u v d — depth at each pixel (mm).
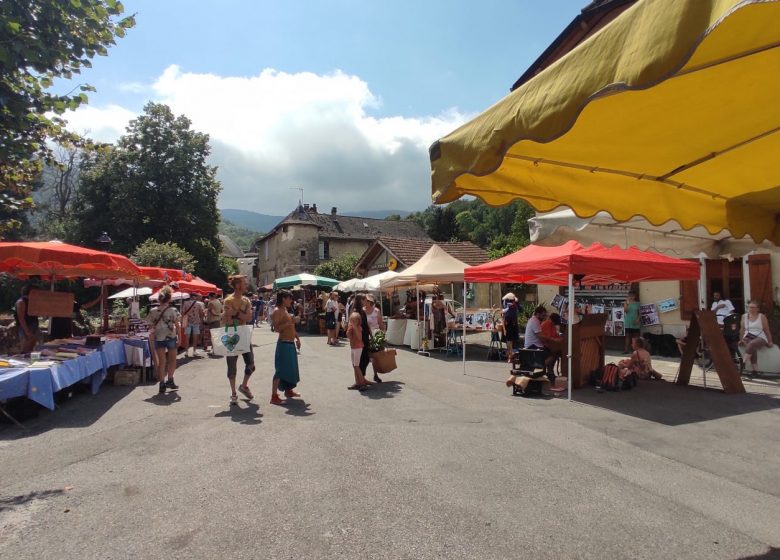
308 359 13562
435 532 3613
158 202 35406
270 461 5102
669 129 2766
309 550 3361
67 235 35188
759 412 7273
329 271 35594
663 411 7363
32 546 3424
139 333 11734
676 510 4008
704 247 8570
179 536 3555
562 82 2045
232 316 7719
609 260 8734
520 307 19484
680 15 1615
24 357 7527
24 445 5633
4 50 4309
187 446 5598
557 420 6828
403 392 8812
